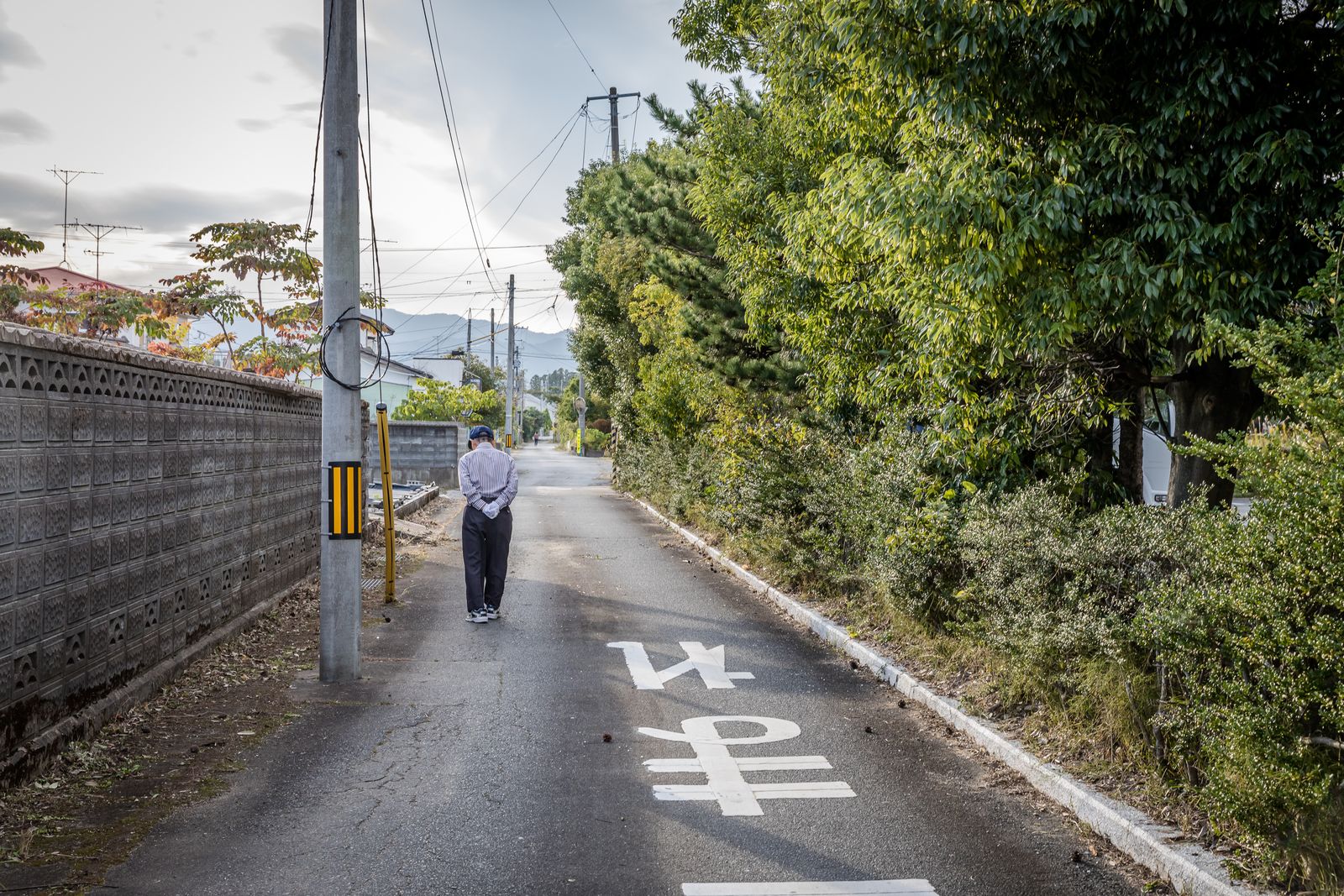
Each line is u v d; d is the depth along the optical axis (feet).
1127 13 17.66
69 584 17.66
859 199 22.68
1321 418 12.13
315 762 17.79
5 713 15.46
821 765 18.02
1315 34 17.71
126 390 20.24
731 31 41.75
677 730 20.21
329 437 24.13
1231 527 13.41
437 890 12.64
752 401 50.83
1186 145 18.62
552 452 249.55
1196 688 14.17
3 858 13.34
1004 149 20.35
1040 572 19.26
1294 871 12.31
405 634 29.76
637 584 40.45
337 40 24.58
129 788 16.20
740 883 13.00
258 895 12.42
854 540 32.17
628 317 86.74
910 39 20.21
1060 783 16.16
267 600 30.96
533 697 22.66
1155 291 17.70
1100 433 26.12
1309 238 17.31
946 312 20.71
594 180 83.71
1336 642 11.42
